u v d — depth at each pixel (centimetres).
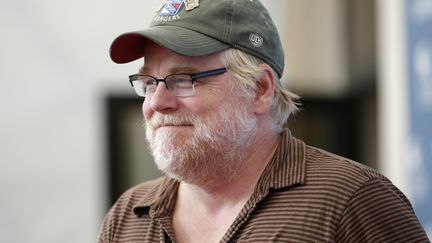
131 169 622
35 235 702
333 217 266
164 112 280
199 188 291
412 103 494
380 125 571
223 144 280
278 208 274
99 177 703
